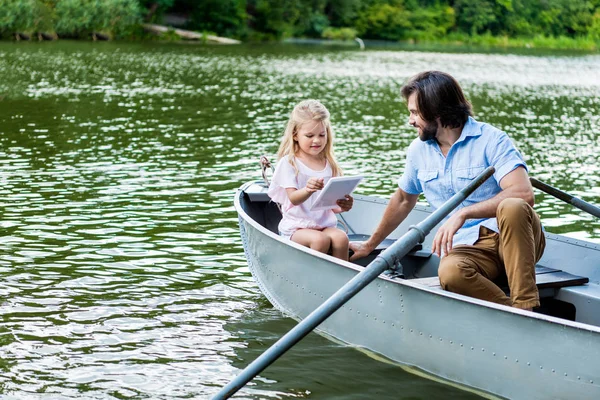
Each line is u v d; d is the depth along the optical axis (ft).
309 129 17.20
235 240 23.31
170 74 80.84
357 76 86.79
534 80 92.99
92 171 32.73
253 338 16.42
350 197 16.74
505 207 13.79
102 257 21.38
